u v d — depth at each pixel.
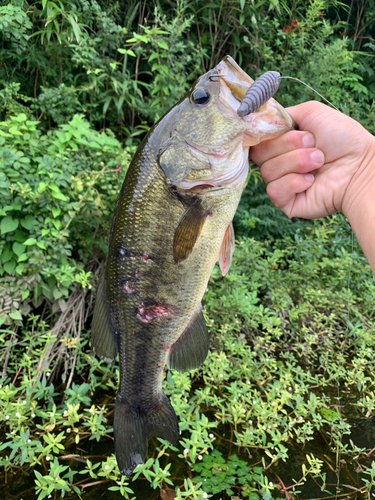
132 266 0.32
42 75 0.81
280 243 0.93
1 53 0.74
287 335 0.76
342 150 0.32
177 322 0.33
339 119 0.32
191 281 0.31
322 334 0.76
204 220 0.30
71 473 0.44
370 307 0.81
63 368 0.63
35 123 0.61
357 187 0.32
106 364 0.63
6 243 0.60
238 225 0.93
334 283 0.83
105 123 0.92
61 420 0.52
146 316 0.32
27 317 0.68
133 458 0.34
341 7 1.24
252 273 0.80
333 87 0.96
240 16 0.86
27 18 0.68
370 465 0.50
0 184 0.54
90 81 0.81
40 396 0.52
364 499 0.46
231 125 0.29
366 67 1.19
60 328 0.64
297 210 0.35
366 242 0.30
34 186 0.58
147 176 0.31
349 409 0.61
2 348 0.61
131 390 0.35
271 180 0.34
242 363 0.63
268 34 0.95
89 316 0.72
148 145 0.31
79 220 0.63
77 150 0.65
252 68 0.96
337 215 0.94
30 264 0.59
